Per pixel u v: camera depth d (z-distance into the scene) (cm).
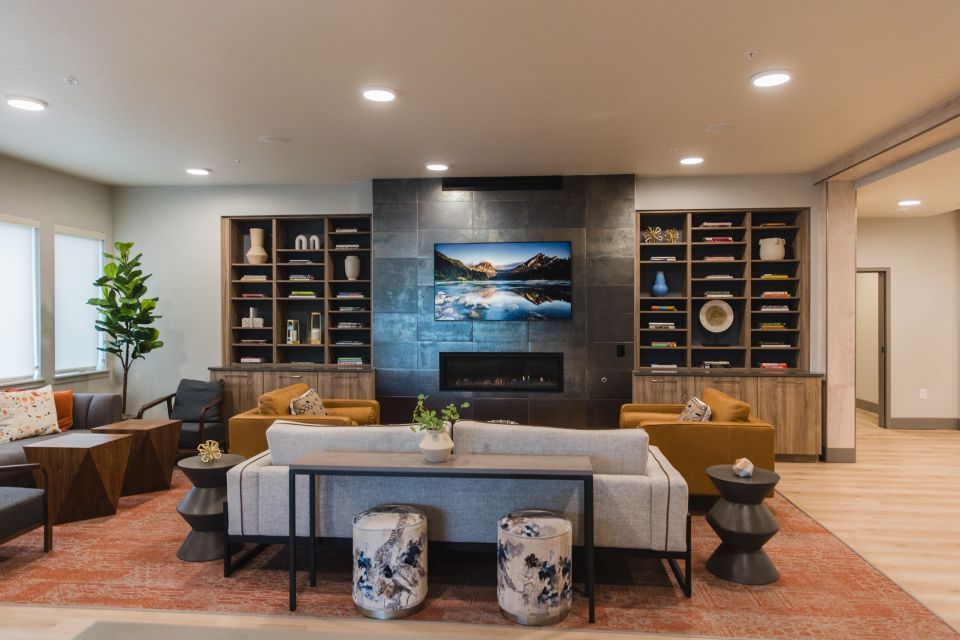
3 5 261
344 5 262
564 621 257
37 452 379
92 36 292
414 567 263
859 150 491
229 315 648
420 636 244
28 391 477
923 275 721
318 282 659
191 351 647
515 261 606
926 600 279
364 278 672
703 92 369
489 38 295
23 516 317
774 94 371
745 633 248
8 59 318
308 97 378
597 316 600
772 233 632
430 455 271
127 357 593
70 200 591
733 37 294
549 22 279
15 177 527
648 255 648
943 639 244
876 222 725
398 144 487
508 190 607
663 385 577
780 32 288
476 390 610
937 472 525
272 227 650
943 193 573
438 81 351
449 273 612
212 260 644
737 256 637
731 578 298
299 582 296
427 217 614
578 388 602
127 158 527
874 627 253
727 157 527
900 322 725
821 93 369
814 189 587
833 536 364
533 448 288
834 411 564
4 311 521
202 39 295
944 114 385
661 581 298
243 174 594
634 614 263
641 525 276
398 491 292
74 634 245
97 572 307
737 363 639
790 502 435
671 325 625
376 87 360
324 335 655
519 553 254
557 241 602
